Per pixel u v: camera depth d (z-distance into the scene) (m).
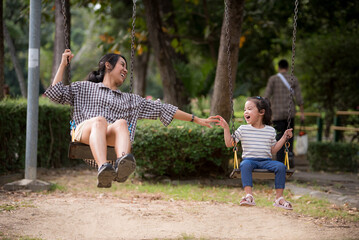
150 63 28.81
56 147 9.36
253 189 6.90
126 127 3.84
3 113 7.43
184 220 4.68
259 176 4.46
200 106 11.05
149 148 7.24
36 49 6.53
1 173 7.52
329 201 5.98
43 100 9.40
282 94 7.98
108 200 5.76
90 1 11.26
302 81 15.05
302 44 14.60
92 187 6.89
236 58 7.64
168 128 7.28
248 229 4.37
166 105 4.49
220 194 6.41
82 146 3.86
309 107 15.20
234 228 4.41
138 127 7.34
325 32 14.09
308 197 6.22
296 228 4.41
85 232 4.11
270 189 6.88
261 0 12.12
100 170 3.44
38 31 6.55
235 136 4.59
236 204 5.69
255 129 4.63
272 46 15.09
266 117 4.64
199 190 6.75
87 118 4.07
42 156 8.90
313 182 7.69
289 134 4.65
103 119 3.81
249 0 12.38
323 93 14.64
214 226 4.46
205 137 7.25
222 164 7.75
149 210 5.12
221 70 7.57
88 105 4.15
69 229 4.19
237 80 14.87
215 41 13.82
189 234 4.09
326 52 14.18
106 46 12.06
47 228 4.16
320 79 14.41
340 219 4.85
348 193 6.54
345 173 9.28
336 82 14.48
